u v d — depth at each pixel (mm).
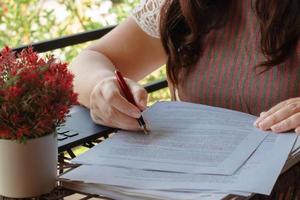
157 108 1310
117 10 2715
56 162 1021
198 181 977
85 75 1361
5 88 939
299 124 1132
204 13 1445
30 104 942
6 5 2521
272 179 966
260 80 1378
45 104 952
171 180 989
